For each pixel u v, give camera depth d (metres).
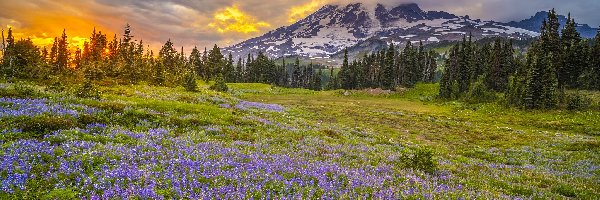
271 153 18.47
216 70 150.00
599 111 70.75
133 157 13.80
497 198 13.64
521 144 40.62
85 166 12.32
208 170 12.95
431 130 49.62
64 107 23.86
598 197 16.88
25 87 31.50
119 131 19.23
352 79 158.50
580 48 100.75
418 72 150.62
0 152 12.49
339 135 31.41
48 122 18.41
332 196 11.48
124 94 47.09
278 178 12.53
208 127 25.12
